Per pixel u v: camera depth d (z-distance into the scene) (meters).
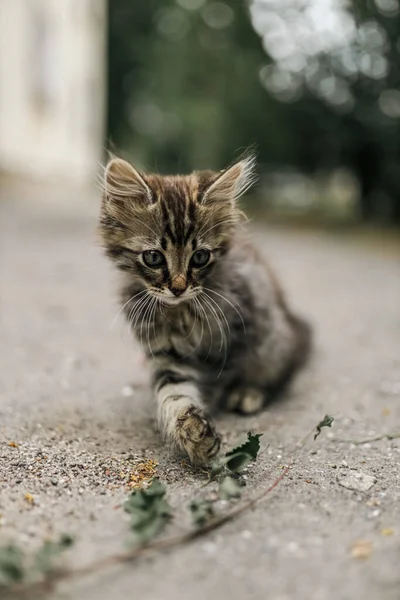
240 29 1.76
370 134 1.55
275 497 0.39
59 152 2.76
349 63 1.50
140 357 0.60
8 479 0.40
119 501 0.39
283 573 0.34
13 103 2.51
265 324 0.51
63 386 0.54
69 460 0.42
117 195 0.48
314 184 1.92
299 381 0.56
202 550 0.36
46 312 0.74
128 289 0.49
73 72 2.74
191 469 0.42
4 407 0.49
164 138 2.47
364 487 0.40
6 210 1.79
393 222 1.68
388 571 0.35
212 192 0.48
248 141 1.79
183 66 2.11
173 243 0.47
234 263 0.50
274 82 1.73
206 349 0.49
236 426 0.48
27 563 0.34
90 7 2.69
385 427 0.48
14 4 2.42
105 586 0.34
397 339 0.68
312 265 1.12
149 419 0.49
